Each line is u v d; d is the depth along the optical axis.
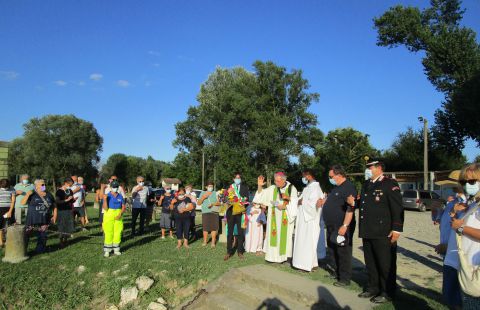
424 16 33.53
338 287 6.38
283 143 42.06
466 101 27.73
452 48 30.45
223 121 43.62
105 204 9.43
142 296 7.48
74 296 7.54
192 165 48.56
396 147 45.56
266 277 7.03
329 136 51.06
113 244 9.45
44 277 8.04
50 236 11.92
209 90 47.16
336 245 6.54
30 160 45.91
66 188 10.87
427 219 21.62
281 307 6.02
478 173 4.28
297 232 7.52
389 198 5.51
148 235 12.46
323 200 7.44
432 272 7.59
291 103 43.28
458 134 32.00
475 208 3.91
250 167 40.38
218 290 7.23
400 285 6.56
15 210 11.37
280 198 8.16
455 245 4.66
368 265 5.87
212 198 10.58
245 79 44.53
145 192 12.52
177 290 7.60
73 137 46.84
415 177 38.97
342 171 6.65
